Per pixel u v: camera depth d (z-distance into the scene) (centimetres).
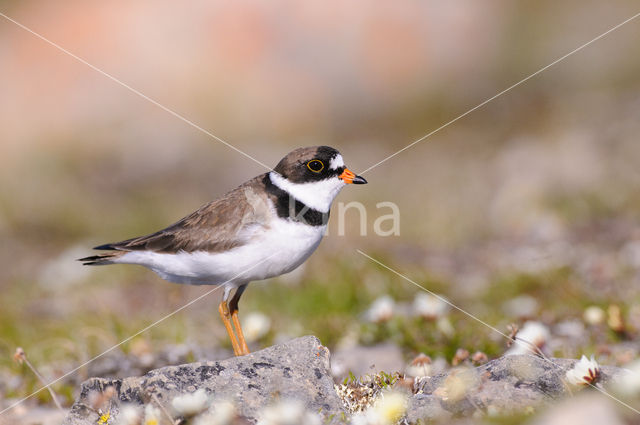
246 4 2417
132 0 2436
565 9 2428
